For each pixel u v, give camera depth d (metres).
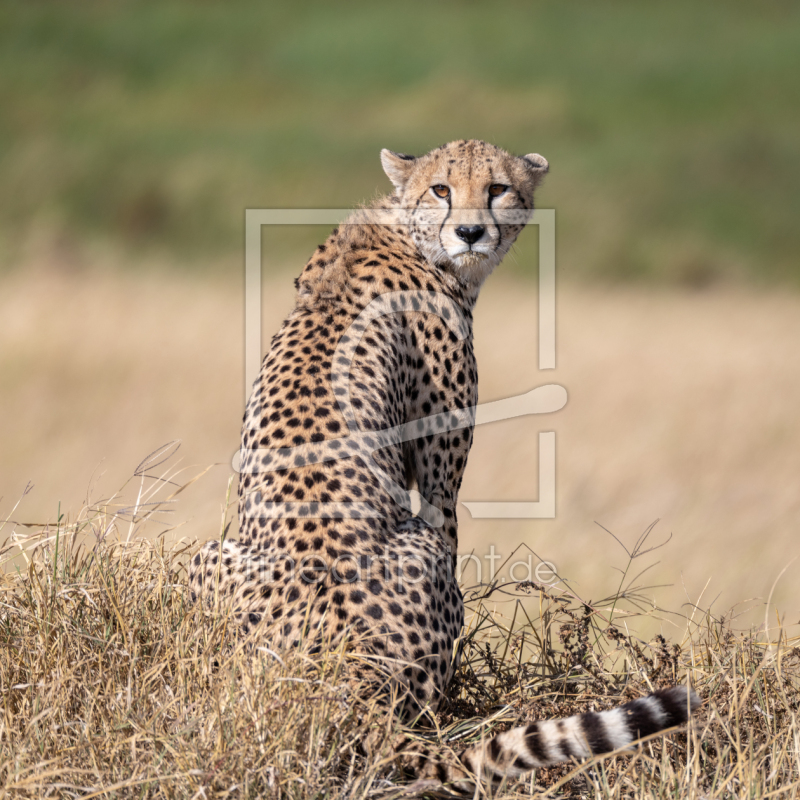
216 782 5.57
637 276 44.62
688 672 6.76
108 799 5.52
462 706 7.14
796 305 36.84
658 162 56.72
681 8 94.69
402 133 60.34
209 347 22.48
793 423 19.11
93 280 31.67
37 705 6.00
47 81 71.56
